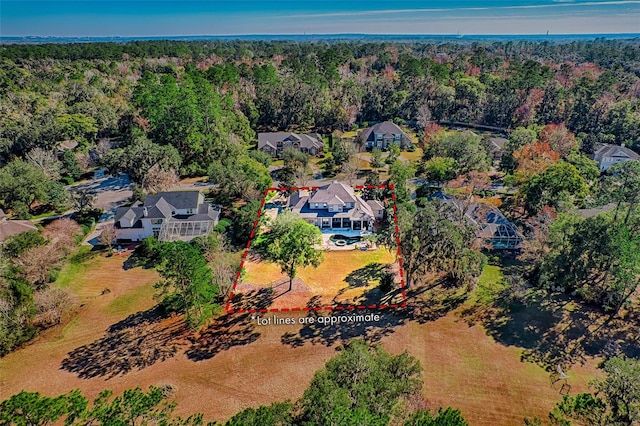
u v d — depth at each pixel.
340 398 23.09
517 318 42.22
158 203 58.84
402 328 41.19
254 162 75.00
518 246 54.59
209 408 32.69
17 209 60.81
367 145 103.06
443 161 74.81
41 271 45.47
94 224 62.12
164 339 39.81
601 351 37.88
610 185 51.66
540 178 57.94
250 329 41.03
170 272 39.41
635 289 43.47
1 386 34.78
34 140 82.00
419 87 124.00
